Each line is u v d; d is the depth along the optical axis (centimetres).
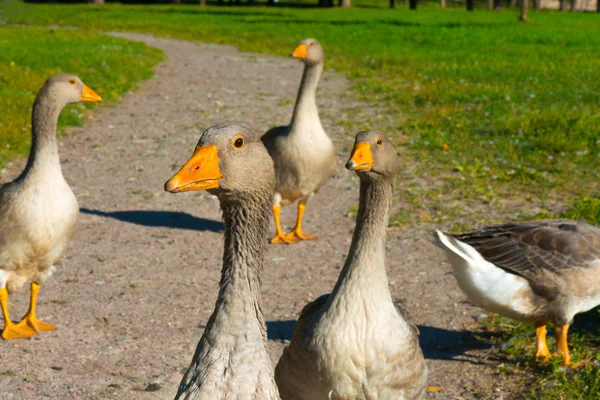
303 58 325
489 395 236
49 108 256
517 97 691
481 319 276
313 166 333
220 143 168
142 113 621
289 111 650
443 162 477
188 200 411
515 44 1242
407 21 1764
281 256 328
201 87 761
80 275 305
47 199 254
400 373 199
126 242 340
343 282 201
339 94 729
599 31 1559
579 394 232
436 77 824
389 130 570
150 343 259
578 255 244
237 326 167
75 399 229
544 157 481
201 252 331
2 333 261
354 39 1285
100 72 767
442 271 311
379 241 203
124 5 2325
